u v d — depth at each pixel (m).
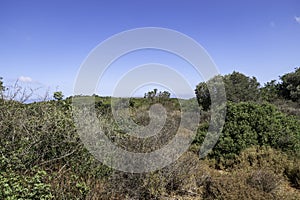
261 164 5.35
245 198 3.68
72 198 3.08
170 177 4.14
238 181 4.15
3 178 2.86
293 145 6.03
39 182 2.93
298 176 4.96
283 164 5.35
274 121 6.30
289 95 22.62
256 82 17.50
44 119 3.88
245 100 15.91
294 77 22.64
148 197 3.84
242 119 6.32
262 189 4.07
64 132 3.88
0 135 3.60
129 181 3.78
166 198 3.94
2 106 3.79
